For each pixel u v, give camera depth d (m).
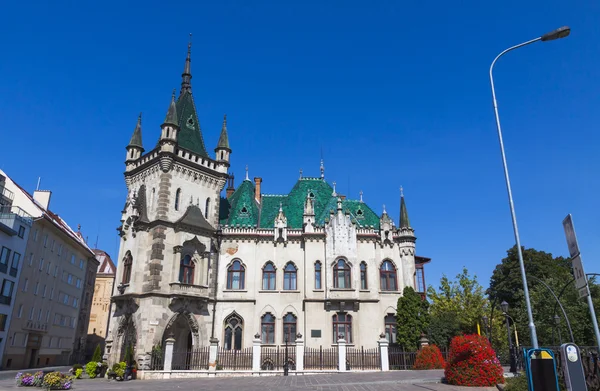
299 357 35.66
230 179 56.56
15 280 54.03
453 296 62.28
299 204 50.81
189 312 40.75
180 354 37.81
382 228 47.66
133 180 47.25
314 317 43.69
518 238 17.97
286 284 45.25
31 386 28.62
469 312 57.97
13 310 53.91
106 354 41.12
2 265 50.97
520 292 63.28
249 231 46.34
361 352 40.06
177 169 43.81
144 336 37.59
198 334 41.16
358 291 44.44
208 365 35.69
